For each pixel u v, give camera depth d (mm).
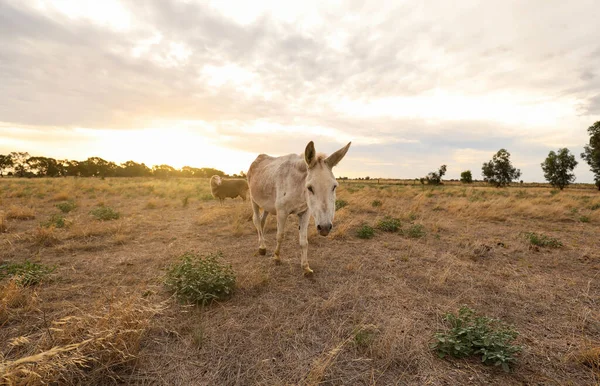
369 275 4410
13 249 5258
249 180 5922
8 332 2652
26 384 1813
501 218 9594
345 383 2172
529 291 3914
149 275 4246
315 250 5730
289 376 2229
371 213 10492
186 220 8844
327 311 3252
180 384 2127
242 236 6914
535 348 2629
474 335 2604
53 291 3588
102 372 2180
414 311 3303
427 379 2225
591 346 2596
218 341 2654
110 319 2457
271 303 3432
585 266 4965
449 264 4914
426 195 17672
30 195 13898
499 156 66000
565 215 10352
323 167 3701
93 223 7305
